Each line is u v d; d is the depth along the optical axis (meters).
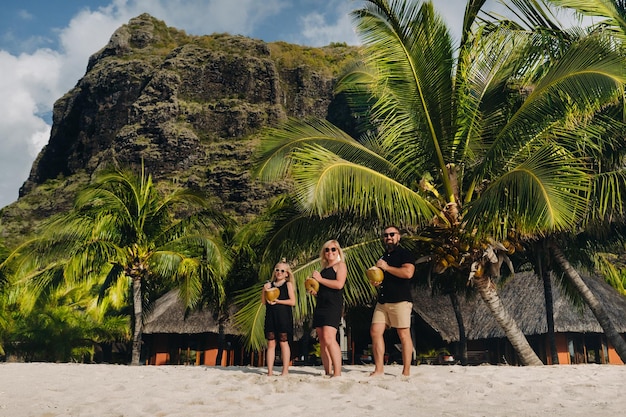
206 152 120.75
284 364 7.09
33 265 19.23
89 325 34.09
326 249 6.86
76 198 19.06
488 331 25.88
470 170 12.54
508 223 10.83
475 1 11.97
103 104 141.88
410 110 11.42
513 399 5.28
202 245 20.39
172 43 156.38
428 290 27.44
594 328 24.44
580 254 18.11
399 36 10.82
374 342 6.90
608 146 13.69
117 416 4.58
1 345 32.62
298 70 139.75
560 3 11.65
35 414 4.71
